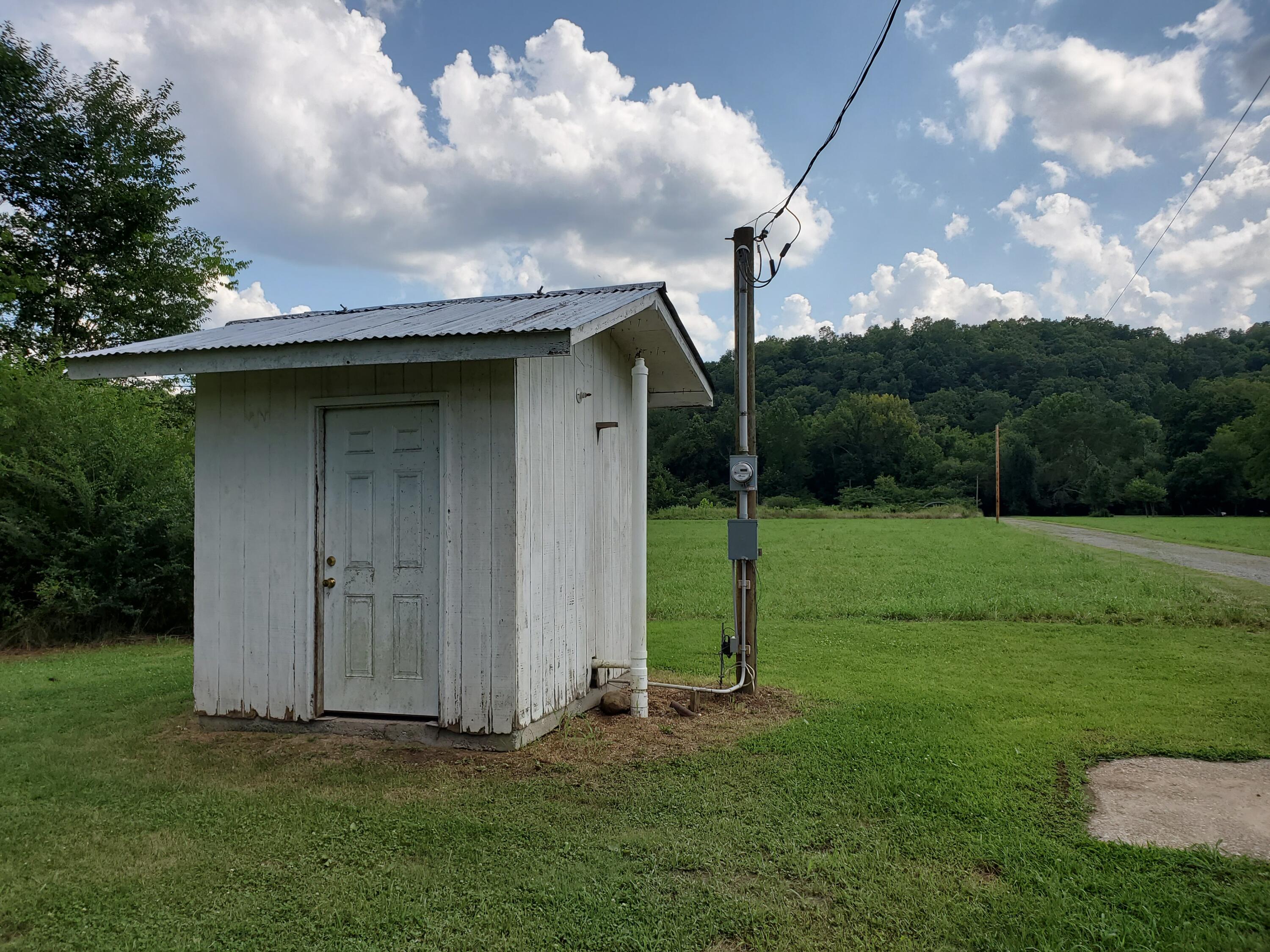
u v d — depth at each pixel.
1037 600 13.27
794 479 87.62
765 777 4.52
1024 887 3.16
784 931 2.83
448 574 5.10
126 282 18.56
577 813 3.96
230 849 3.56
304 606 5.43
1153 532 40.88
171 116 19.66
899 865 3.36
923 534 37.91
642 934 2.81
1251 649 9.16
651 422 86.50
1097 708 6.24
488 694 5.01
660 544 30.52
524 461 5.13
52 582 10.12
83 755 4.98
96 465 11.20
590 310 5.07
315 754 4.95
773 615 12.46
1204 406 75.62
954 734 5.42
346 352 4.62
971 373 103.00
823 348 117.12
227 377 5.70
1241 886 3.16
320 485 5.47
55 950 2.73
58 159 17.59
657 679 7.57
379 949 2.73
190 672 8.09
